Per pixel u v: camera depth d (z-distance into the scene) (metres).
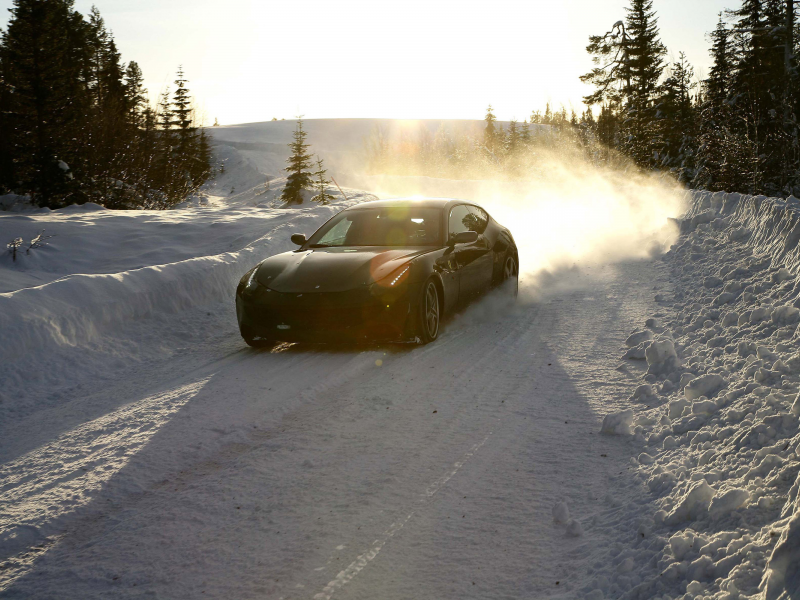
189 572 2.35
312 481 3.04
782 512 2.04
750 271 5.95
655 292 6.74
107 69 52.00
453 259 6.12
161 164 25.84
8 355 5.29
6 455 3.68
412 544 2.44
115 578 2.35
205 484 3.09
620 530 2.35
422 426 3.68
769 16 35.38
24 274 8.61
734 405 3.13
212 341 6.29
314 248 6.36
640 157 39.25
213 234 11.04
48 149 19.28
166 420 3.99
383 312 5.20
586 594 2.00
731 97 34.12
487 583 2.16
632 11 43.03
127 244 10.45
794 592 1.55
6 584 2.35
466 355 5.17
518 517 2.59
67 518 2.84
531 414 3.75
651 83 42.31
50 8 20.69
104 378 5.24
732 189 26.06
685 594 1.83
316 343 5.75
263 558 2.41
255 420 3.91
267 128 112.44
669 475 2.62
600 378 4.29
